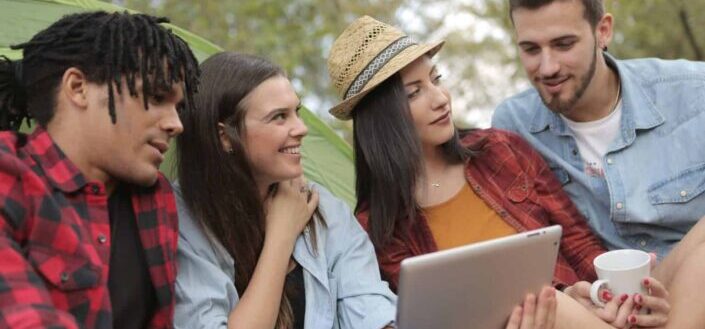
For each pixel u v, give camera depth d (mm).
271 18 7176
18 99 1658
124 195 1722
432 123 2193
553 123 2350
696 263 1944
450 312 1654
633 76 2322
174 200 1789
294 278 1973
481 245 1632
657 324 1891
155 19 1657
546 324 1771
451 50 8430
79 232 1533
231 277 1912
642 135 2275
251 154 1928
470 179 2248
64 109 1574
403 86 2188
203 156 1920
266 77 1937
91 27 1573
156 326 1710
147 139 1607
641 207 2234
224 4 6973
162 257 1699
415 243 2189
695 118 2244
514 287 1725
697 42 6602
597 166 2299
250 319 1790
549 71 2176
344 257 2035
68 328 1398
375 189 2207
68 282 1495
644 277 1883
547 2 2148
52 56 1568
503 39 8406
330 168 2801
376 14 7562
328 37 7215
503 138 2318
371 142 2203
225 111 1918
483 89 8570
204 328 1771
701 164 2227
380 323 1910
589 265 2203
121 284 1664
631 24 6703
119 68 1554
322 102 7375
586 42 2176
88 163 1601
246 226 1926
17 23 2240
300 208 2008
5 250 1403
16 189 1472
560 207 2248
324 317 1938
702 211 2238
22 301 1373
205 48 2639
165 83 1603
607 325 1881
